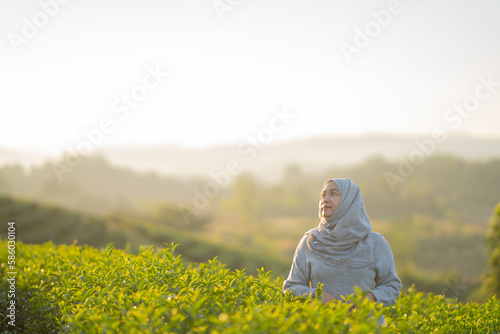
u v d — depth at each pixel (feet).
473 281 94.94
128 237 119.24
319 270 11.87
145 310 8.84
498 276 44.34
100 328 8.98
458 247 315.99
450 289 90.27
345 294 11.64
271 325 7.96
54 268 14.33
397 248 293.43
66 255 17.60
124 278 12.00
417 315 15.08
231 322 8.44
